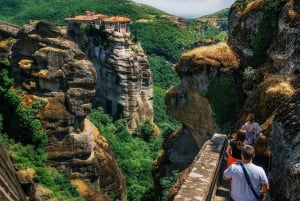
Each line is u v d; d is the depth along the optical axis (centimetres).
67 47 5275
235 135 1395
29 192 4284
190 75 3681
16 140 5062
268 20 3297
